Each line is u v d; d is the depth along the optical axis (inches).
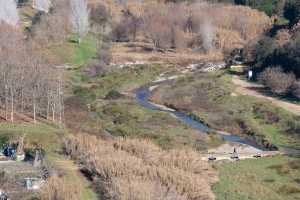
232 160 2957.7
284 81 4453.7
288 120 3651.6
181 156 2461.9
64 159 2573.8
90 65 5285.4
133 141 2711.6
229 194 2332.7
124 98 4483.3
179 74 5551.2
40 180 2159.2
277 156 3021.7
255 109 3988.7
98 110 4013.3
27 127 3159.5
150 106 4320.9
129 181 2070.6
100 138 2970.0
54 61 5073.8
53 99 3538.4
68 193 1902.1
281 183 2522.1
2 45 4562.0
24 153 2559.1
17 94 3622.0
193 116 3981.3
